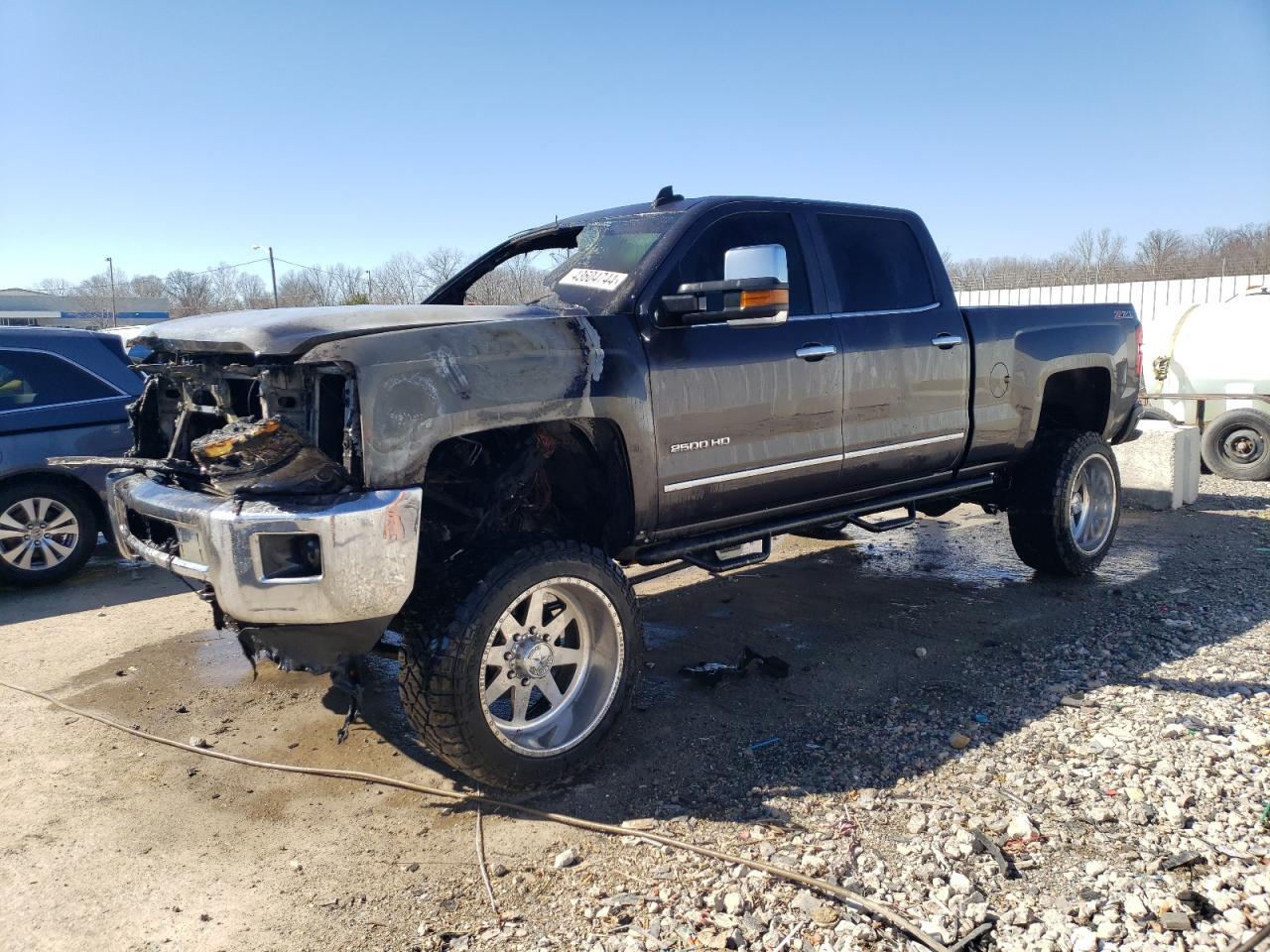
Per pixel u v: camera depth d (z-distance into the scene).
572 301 3.99
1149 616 5.15
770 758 3.60
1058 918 2.56
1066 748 3.57
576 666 3.56
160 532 3.59
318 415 3.07
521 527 3.88
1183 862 2.77
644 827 3.11
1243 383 9.74
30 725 4.11
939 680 4.32
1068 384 6.15
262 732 4.01
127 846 3.10
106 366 6.84
